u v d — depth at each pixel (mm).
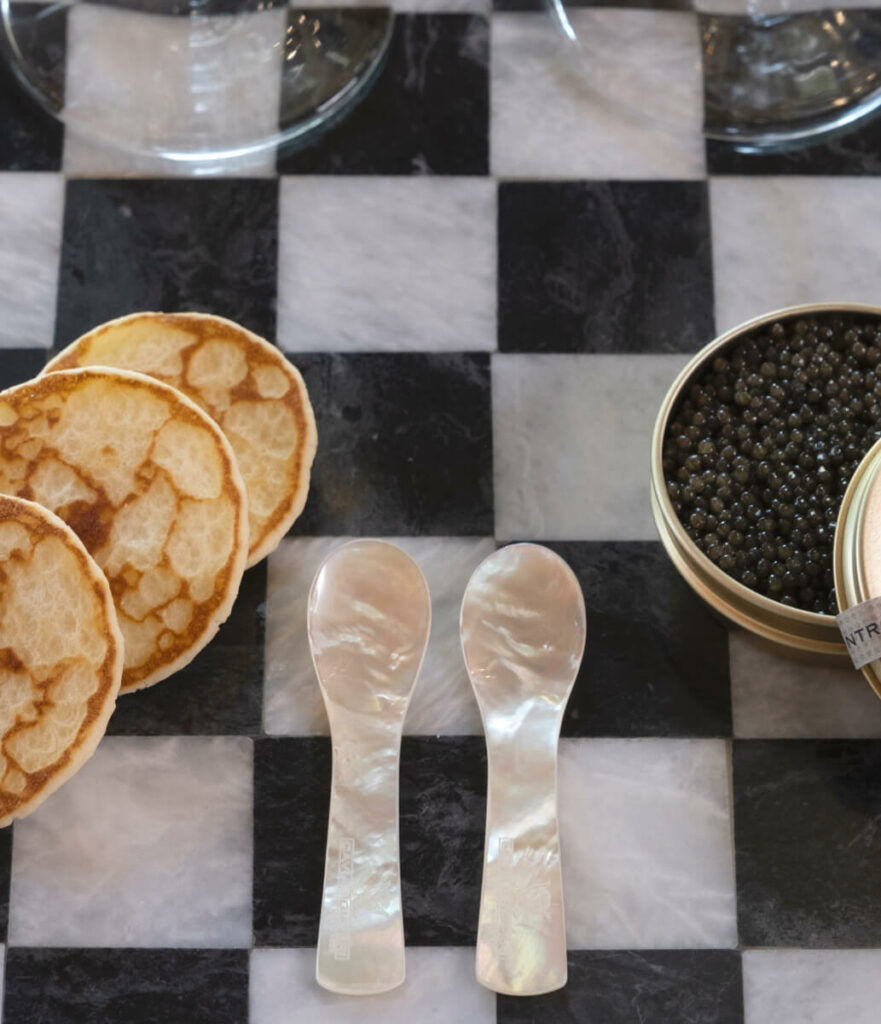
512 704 461
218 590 450
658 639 471
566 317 486
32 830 463
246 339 466
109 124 490
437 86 494
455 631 471
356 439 480
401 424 481
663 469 458
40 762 442
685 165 492
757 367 462
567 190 491
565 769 466
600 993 458
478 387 483
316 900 462
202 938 460
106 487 454
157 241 488
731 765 467
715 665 470
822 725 468
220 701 469
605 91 494
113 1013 458
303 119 492
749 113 493
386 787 457
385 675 462
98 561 453
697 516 454
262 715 468
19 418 455
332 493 478
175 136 491
